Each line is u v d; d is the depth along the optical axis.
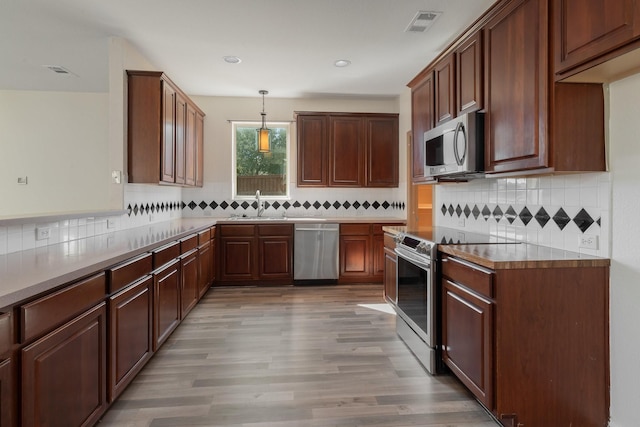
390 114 5.08
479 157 2.28
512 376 1.72
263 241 4.71
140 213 3.69
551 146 1.71
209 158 5.24
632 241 1.64
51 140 4.86
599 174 1.78
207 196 5.23
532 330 1.72
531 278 1.72
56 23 2.98
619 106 1.68
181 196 5.17
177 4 2.70
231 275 4.67
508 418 1.72
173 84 3.63
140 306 2.21
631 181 1.64
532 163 1.81
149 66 3.86
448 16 2.91
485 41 2.23
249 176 5.39
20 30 3.11
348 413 1.94
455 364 2.13
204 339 2.94
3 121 4.83
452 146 2.44
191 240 3.42
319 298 4.17
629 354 1.66
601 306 1.75
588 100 1.72
